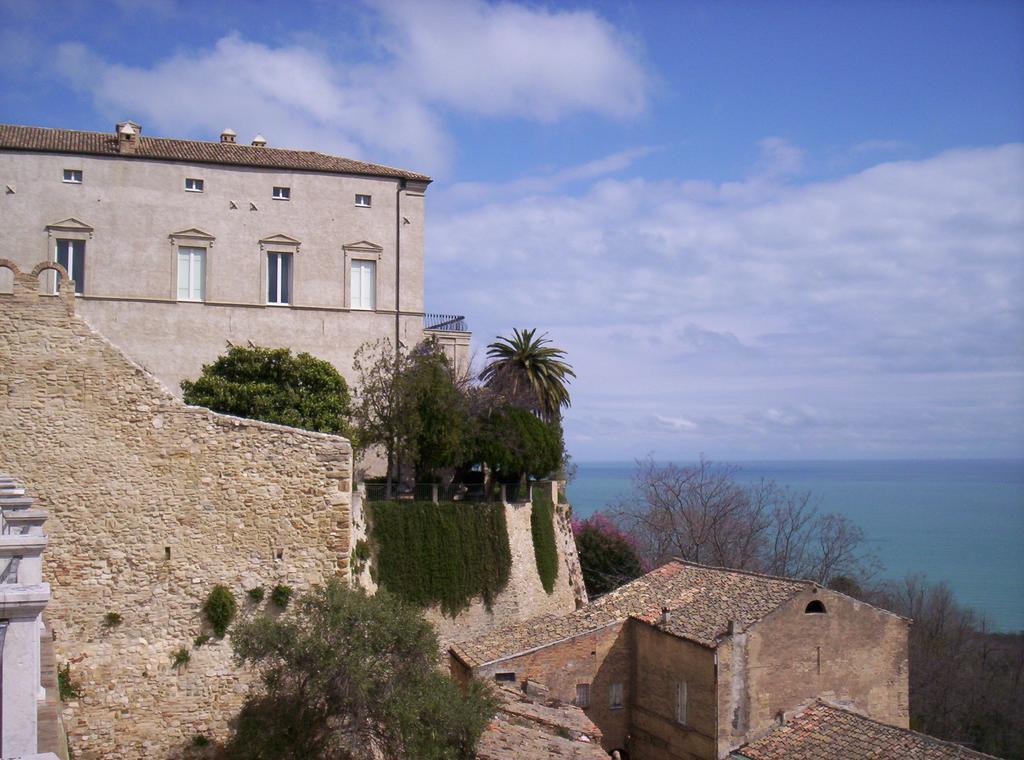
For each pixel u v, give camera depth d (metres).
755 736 30.69
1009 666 58.47
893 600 63.56
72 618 22.30
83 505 22.69
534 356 53.34
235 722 21.05
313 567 24.08
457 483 43.56
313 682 19.42
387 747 19.94
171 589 23.05
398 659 20.47
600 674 34.31
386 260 49.66
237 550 23.61
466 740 20.75
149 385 23.42
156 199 45.72
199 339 46.00
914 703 49.34
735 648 30.70
